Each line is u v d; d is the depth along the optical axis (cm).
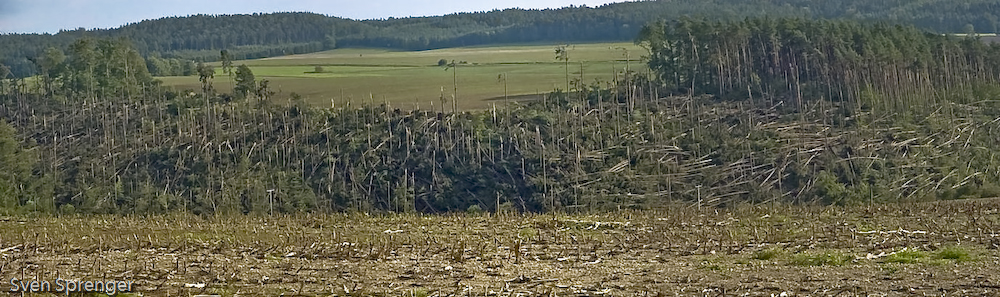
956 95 6938
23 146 6725
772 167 5884
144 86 8081
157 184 6069
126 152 6481
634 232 3097
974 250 2342
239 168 6125
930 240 2594
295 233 3050
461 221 3538
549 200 5481
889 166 5819
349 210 5384
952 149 6041
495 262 2289
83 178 6125
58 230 3188
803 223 3281
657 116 6738
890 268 2084
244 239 2817
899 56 7038
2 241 2695
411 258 2362
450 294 1858
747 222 3375
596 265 2252
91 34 13262
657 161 5969
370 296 1839
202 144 6462
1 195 5453
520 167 5919
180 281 1977
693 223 3394
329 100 7675
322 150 6331
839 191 5409
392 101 7531
